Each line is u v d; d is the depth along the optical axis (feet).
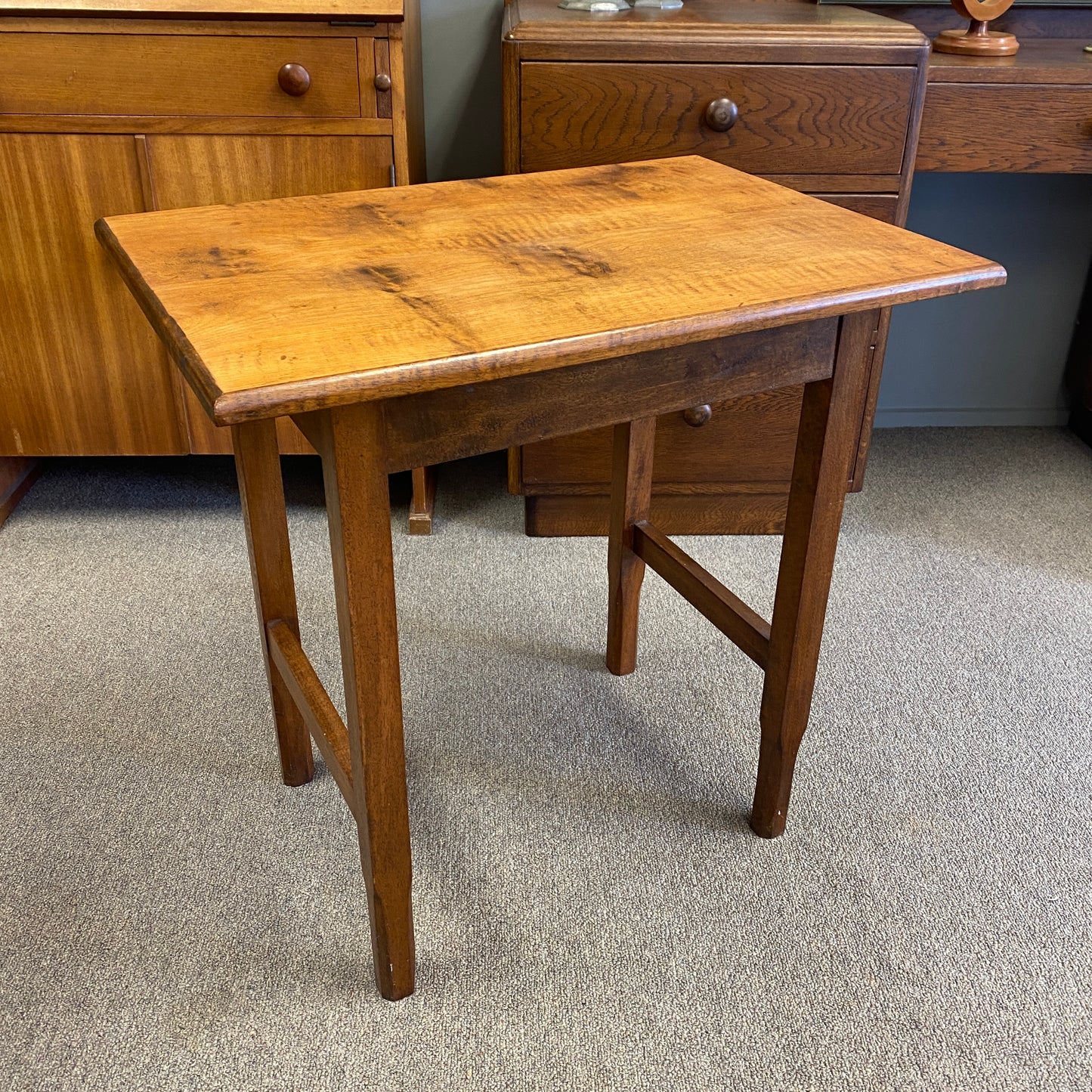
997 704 6.33
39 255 6.95
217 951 4.70
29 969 4.59
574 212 4.70
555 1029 4.38
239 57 6.41
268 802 5.55
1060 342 9.57
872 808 5.56
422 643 6.78
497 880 5.09
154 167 6.72
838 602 7.26
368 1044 4.31
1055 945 4.80
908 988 4.58
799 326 4.07
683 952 4.73
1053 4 7.95
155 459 8.96
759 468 7.75
